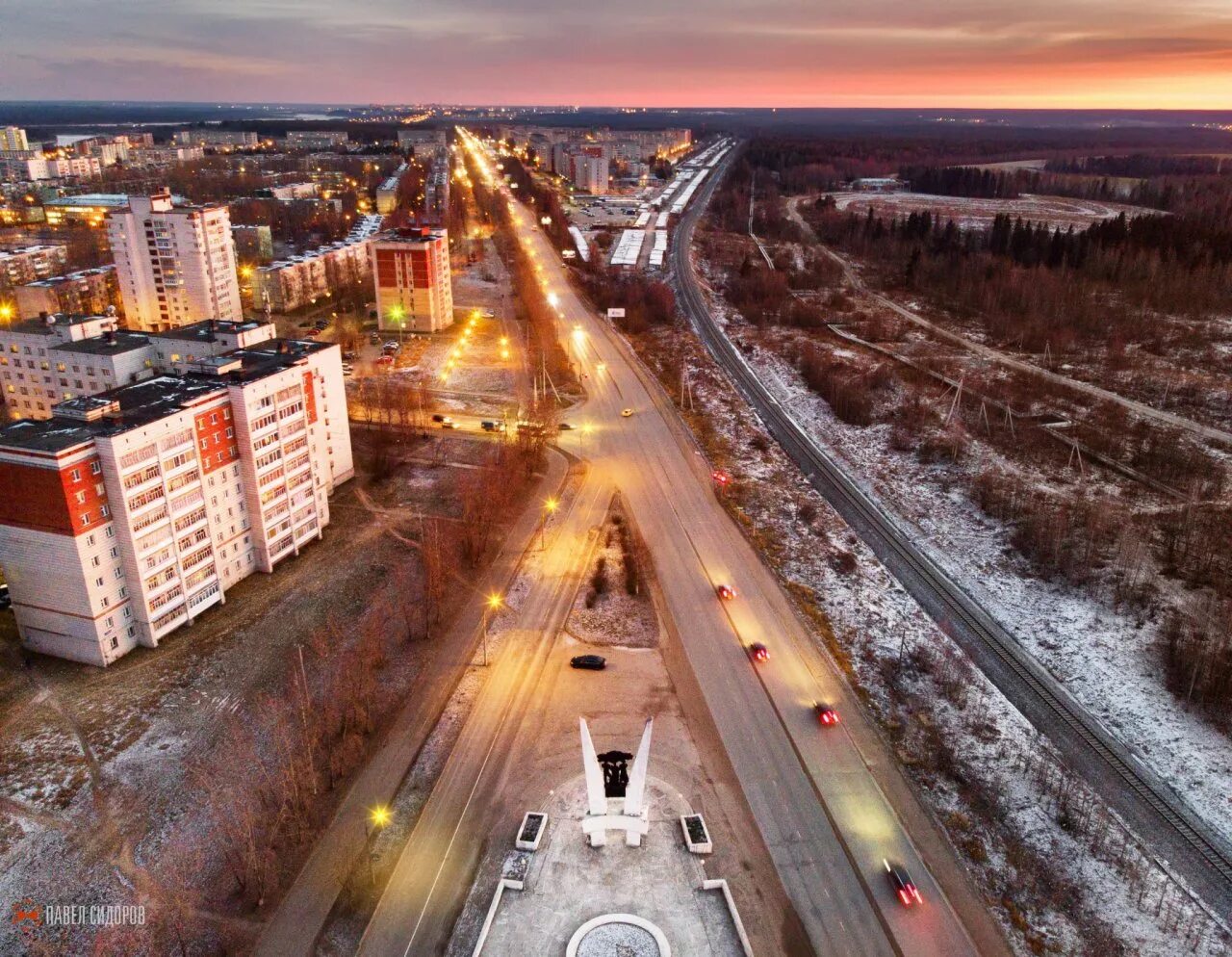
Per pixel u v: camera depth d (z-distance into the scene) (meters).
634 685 88.56
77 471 82.81
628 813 68.81
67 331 133.50
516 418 161.75
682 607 103.12
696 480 138.62
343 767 75.62
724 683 89.25
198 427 95.56
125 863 66.12
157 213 193.25
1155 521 121.69
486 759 78.06
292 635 95.31
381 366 191.25
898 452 152.62
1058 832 71.50
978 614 104.12
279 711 82.62
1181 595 104.25
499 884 65.00
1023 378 182.25
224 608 100.19
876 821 71.56
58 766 75.44
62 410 89.00
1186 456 139.00
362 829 69.94
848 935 61.53
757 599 104.81
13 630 94.75
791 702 86.25
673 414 168.12
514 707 85.00
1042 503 125.88
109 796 72.38
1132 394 171.88
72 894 63.34
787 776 76.38
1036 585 110.00
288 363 110.50
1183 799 76.12
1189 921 63.38
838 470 146.25
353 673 86.56
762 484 138.50
